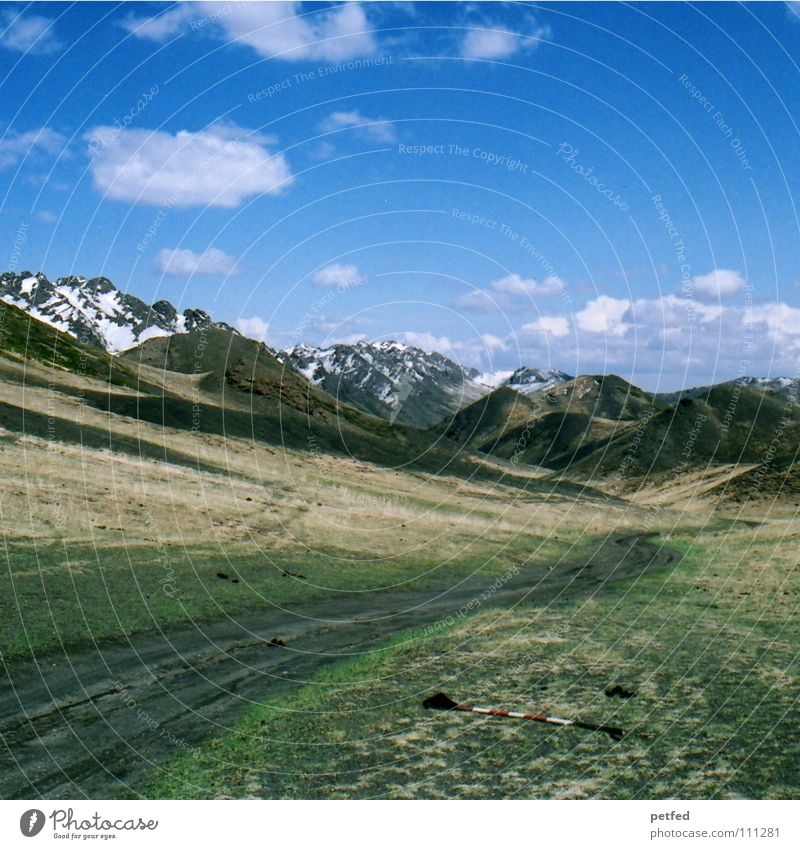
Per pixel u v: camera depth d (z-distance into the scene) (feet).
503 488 353.92
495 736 64.23
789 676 79.77
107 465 186.39
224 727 66.90
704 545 213.05
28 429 196.24
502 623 110.83
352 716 69.51
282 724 67.41
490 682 79.66
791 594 122.83
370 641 103.19
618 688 75.72
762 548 183.32
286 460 280.72
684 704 71.77
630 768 58.23
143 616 103.91
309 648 98.02
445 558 184.24
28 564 113.50
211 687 78.79
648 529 291.38
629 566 182.19
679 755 60.39
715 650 90.58
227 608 115.96
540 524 266.98
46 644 87.71
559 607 123.54
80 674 80.53
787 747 61.82
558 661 87.10
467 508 270.26
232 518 173.78
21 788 54.90
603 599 129.90
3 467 158.10
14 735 64.08
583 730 65.62
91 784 55.57
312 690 77.97
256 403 416.87
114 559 125.59
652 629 102.94
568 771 57.57
